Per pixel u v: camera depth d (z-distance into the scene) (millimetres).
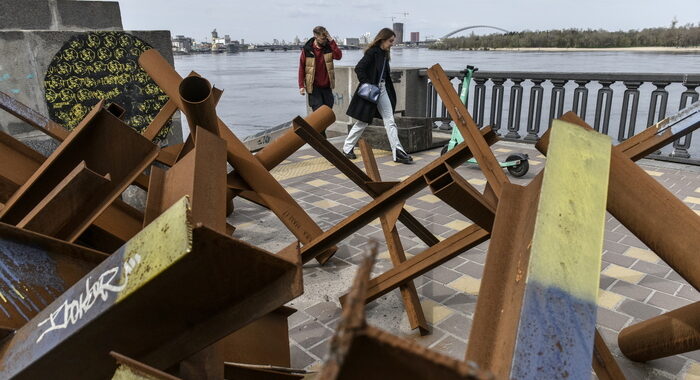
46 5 3914
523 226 1268
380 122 8367
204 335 1124
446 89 2479
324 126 3996
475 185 5617
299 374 1879
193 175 1733
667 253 1424
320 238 2992
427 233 3385
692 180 5543
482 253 3717
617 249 3707
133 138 1917
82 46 4082
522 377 775
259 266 1074
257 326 2068
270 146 3857
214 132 2676
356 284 529
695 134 8586
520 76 7637
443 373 504
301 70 8383
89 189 1761
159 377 864
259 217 4684
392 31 6551
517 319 886
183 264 939
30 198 2006
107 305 970
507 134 8031
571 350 822
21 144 2566
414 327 2697
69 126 4133
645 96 13438
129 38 4355
